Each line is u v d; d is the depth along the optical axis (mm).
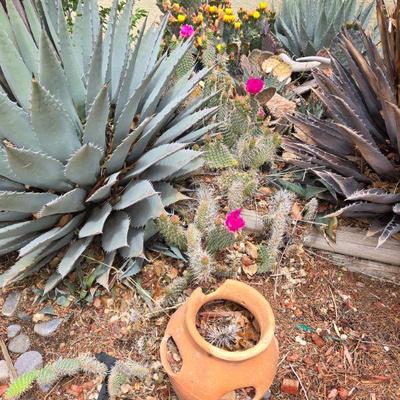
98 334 1734
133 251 1788
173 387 1472
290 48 3172
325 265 1994
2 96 1663
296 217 2023
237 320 1461
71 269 1838
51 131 1691
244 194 2053
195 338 1310
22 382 1505
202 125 2238
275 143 2070
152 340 1708
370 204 1897
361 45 2715
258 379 1337
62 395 1593
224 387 1320
